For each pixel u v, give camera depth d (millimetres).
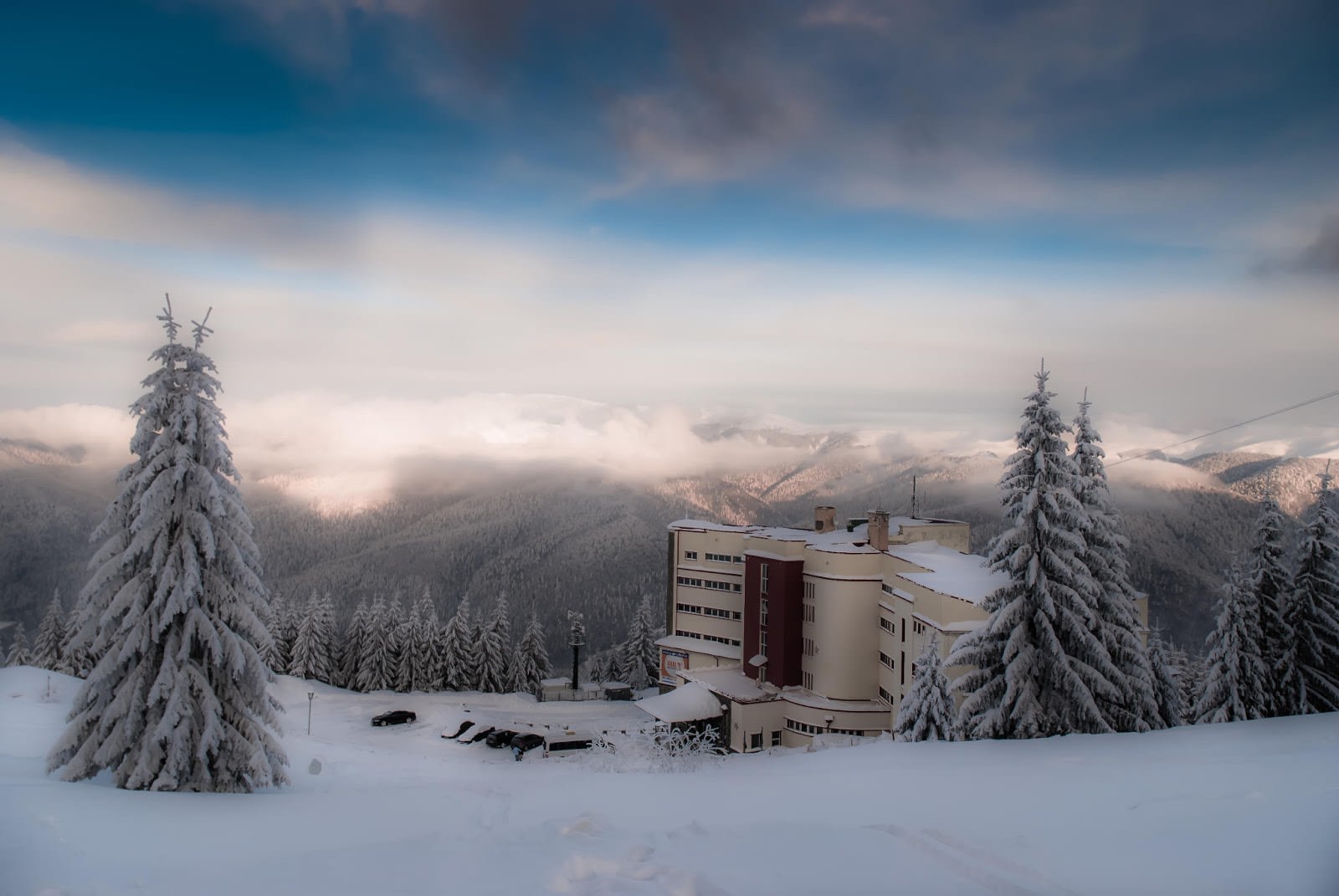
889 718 57000
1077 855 9773
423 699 84438
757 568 67250
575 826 11586
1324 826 10359
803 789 16188
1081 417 29719
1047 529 25062
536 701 87375
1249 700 34031
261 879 9516
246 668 23312
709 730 42094
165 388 22844
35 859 11289
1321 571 34188
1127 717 25734
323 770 32969
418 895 8750
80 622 22359
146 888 9430
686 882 8727
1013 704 24797
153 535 22312
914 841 10562
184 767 21641
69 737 21531
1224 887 8555
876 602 59406
